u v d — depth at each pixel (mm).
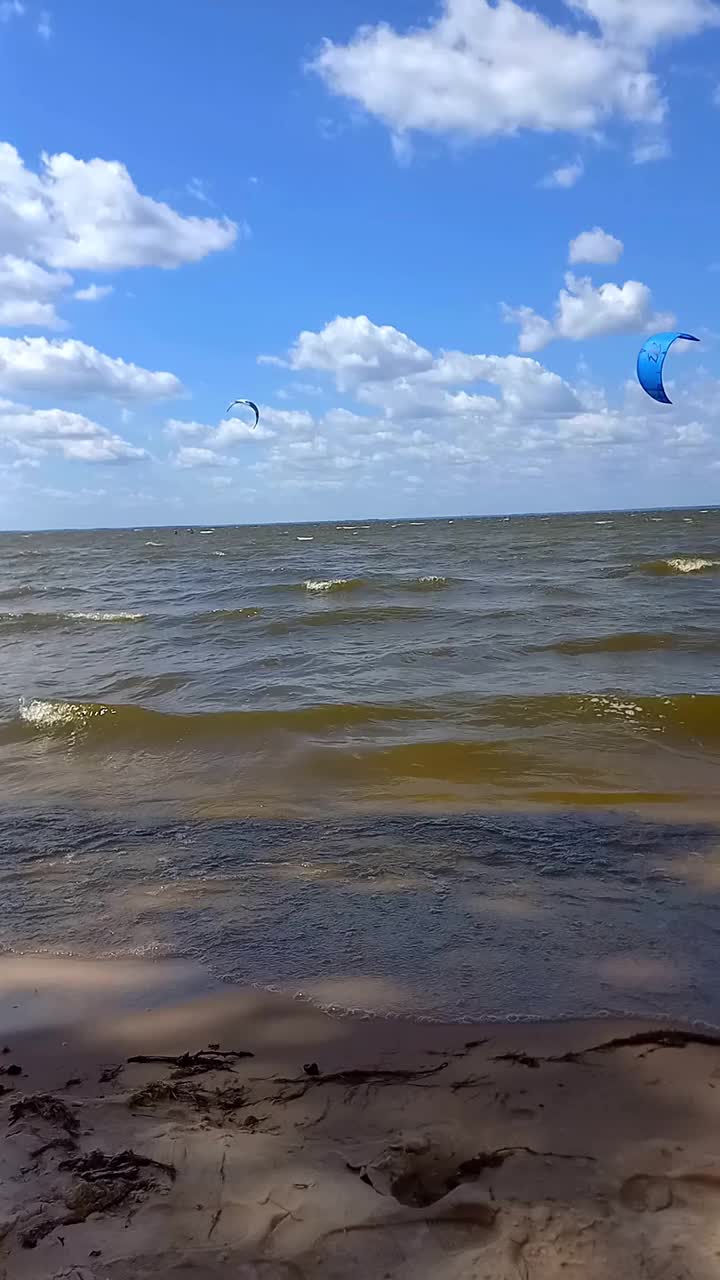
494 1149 2457
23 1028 3324
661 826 5723
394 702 9539
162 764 7871
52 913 4527
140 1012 3424
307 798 6656
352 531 86938
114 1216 2207
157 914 4473
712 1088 2732
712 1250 2014
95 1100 2791
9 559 53406
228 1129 2604
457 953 3873
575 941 3971
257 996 3525
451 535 64250
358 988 3561
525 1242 2068
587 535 55000
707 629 13828
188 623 17078
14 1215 2223
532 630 14422
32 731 9102
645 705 8953
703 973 3609
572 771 7207
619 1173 2320
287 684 10852
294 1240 2102
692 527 62281
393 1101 2734
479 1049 3047
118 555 54031
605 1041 3068
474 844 5438
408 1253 2049
